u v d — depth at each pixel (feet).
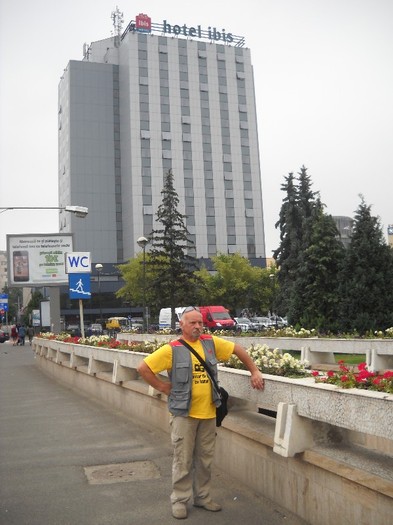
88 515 15.28
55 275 124.67
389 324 60.70
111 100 289.74
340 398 12.03
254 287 216.13
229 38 312.71
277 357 17.52
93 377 38.55
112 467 20.03
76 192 278.26
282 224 125.59
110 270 277.44
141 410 28.09
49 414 32.30
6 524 14.85
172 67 289.12
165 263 145.07
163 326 145.89
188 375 14.93
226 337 54.90
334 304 70.85
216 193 288.30
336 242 74.02
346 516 11.97
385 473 11.60
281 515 14.23
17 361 82.94
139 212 270.26
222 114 296.51
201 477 15.31
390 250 63.41
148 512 15.29
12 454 22.67
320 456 12.94
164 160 279.69
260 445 15.76
